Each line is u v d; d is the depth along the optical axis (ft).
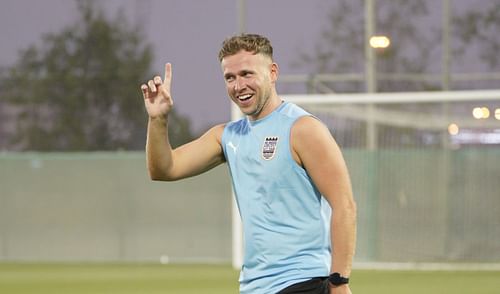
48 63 118.83
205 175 99.71
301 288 24.36
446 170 82.17
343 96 83.15
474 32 115.75
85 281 78.89
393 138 82.84
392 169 82.79
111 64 118.73
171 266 94.02
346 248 24.12
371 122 82.99
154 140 25.89
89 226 101.86
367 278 75.77
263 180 24.77
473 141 81.97
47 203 102.58
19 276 84.12
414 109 82.58
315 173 24.39
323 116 83.66
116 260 101.24
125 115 114.42
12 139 116.47
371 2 95.76
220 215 99.19
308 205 24.66
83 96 115.14
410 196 82.48
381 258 82.64
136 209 101.04
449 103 82.43
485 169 81.82
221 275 82.99
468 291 66.44
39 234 102.89
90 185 101.76
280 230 24.66
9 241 103.24
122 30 120.57
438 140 82.43
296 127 24.66
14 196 103.24
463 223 82.02
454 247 82.02
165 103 25.71
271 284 24.59
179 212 100.12
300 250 24.56
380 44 96.07
